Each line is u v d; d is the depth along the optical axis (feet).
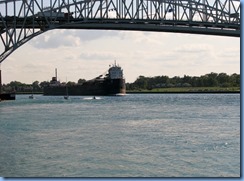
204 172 122.52
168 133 203.72
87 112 351.87
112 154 146.61
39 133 200.85
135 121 266.77
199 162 134.62
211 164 132.16
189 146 163.63
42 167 127.03
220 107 422.82
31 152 149.28
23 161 134.51
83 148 158.10
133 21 472.85
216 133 203.41
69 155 144.36
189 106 447.42
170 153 148.97
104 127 229.86
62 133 201.67
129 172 122.31
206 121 266.77
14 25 402.72
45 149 155.63
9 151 151.12
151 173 121.19
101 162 133.90
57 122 257.55
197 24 504.43
